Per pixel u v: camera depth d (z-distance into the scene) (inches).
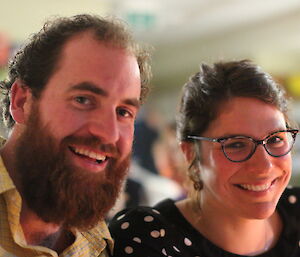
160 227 66.4
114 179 52.6
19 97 53.3
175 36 318.3
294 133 65.4
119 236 65.6
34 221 53.2
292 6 256.1
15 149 52.6
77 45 50.6
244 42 305.6
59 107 49.7
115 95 50.5
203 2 246.2
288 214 73.3
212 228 68.5
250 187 63.3
